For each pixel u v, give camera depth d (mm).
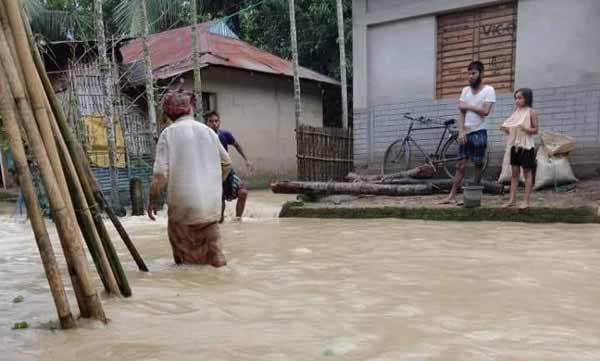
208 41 15039
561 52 7395
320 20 16953
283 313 2498
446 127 8164
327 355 1884
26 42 2357
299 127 8625
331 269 3582
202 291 3031
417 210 6262
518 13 7688
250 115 14086
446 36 8492
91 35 14211
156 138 9375
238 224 6500
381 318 2375
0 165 12062
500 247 4227
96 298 2387
